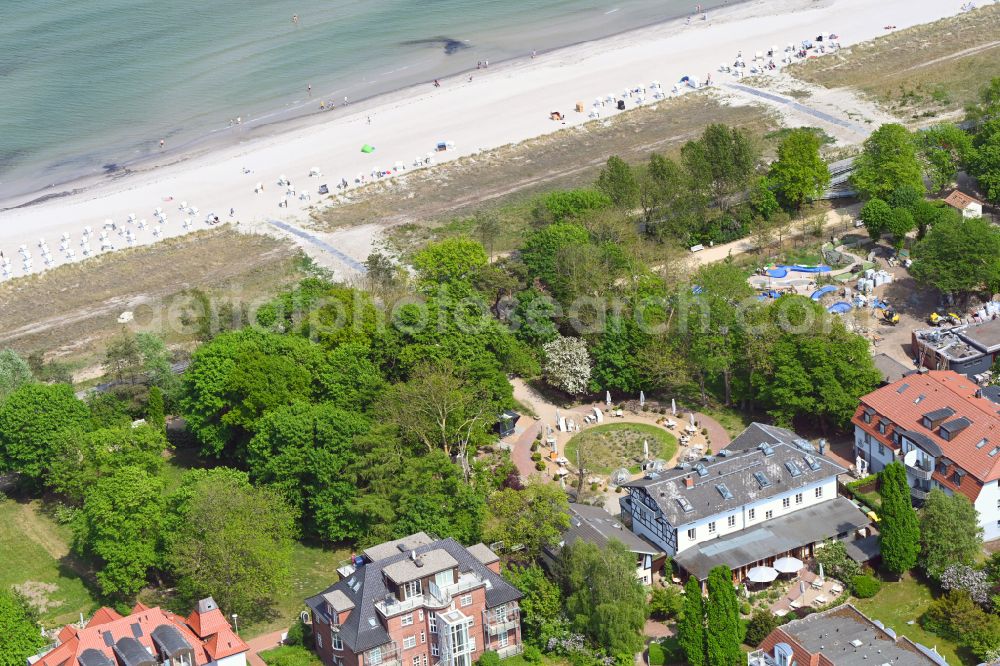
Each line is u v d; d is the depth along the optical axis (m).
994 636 178.38
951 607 183.88
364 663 173.88
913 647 168.50
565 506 198.25
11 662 175.75
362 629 174.38
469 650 177.88
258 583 193.00
